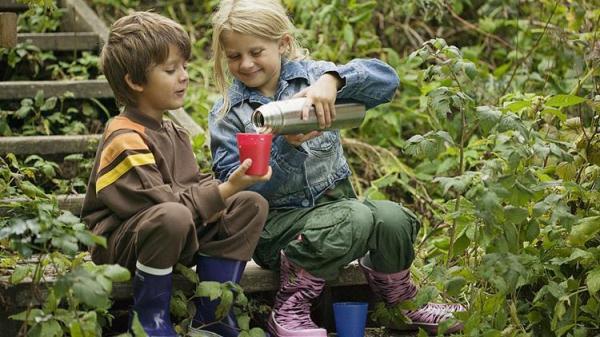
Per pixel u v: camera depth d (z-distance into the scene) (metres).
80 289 2.51
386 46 5.65
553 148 2.99
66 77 5.05
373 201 3.17
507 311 3.13
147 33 2.96
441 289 3.35
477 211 2.90
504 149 2.97
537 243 3.33
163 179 2.98
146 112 3.04
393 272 3.18
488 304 3.02
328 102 2.97
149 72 2.96
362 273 3.31
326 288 3.30
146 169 2.88
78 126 4.60
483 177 2.94
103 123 4.72
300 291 3.08
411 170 4.85
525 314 3.19
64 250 2.60
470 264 3.38
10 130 4.50
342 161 3.29
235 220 2.96
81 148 4.30
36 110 4.64
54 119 4.60
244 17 3.08
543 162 3.45
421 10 5.57
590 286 2.96
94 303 2.52
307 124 2.94
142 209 2.86
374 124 5.16
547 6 5.21
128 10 6.05
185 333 2.92
